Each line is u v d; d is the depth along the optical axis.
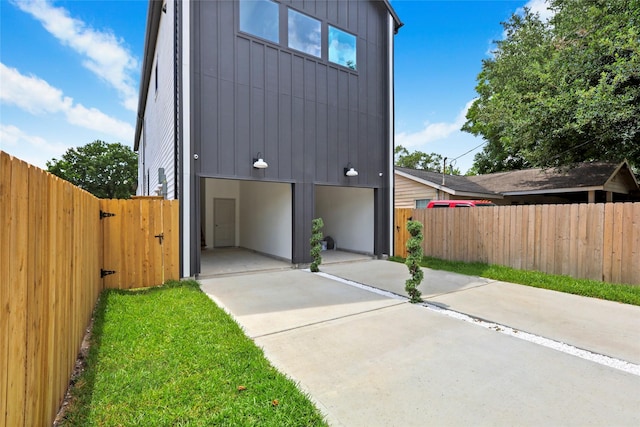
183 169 6.26
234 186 12.33
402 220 9.45
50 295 2.02
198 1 6.62
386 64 9.68
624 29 7.93
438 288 5.76
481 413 2.21
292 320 4.05
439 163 32.72
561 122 8.84
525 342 3.41
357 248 10.34
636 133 8.20
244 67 7.17
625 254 5.48
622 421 2.13
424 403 2.33
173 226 5.95
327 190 11.87
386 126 9.67
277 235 8.89
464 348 3.26
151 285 5.64
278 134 7.63
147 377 2.53
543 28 14.84
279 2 7.68
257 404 2.23
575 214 6.11
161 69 9.19
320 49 8.38
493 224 7.38
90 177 33.41
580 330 3.76
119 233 5.38
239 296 5.18
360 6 9.21
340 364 2.91
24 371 1.59
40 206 1.86
